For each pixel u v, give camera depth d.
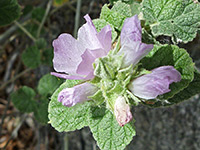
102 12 0.11
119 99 0.09
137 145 0.25
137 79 0.09
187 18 0.11
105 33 0.09
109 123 0.11
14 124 0.30
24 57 0.22
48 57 0.22
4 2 0.14
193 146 0.24
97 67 0.09
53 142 0.29
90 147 0.26
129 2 0.12
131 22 0.09
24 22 0.25
